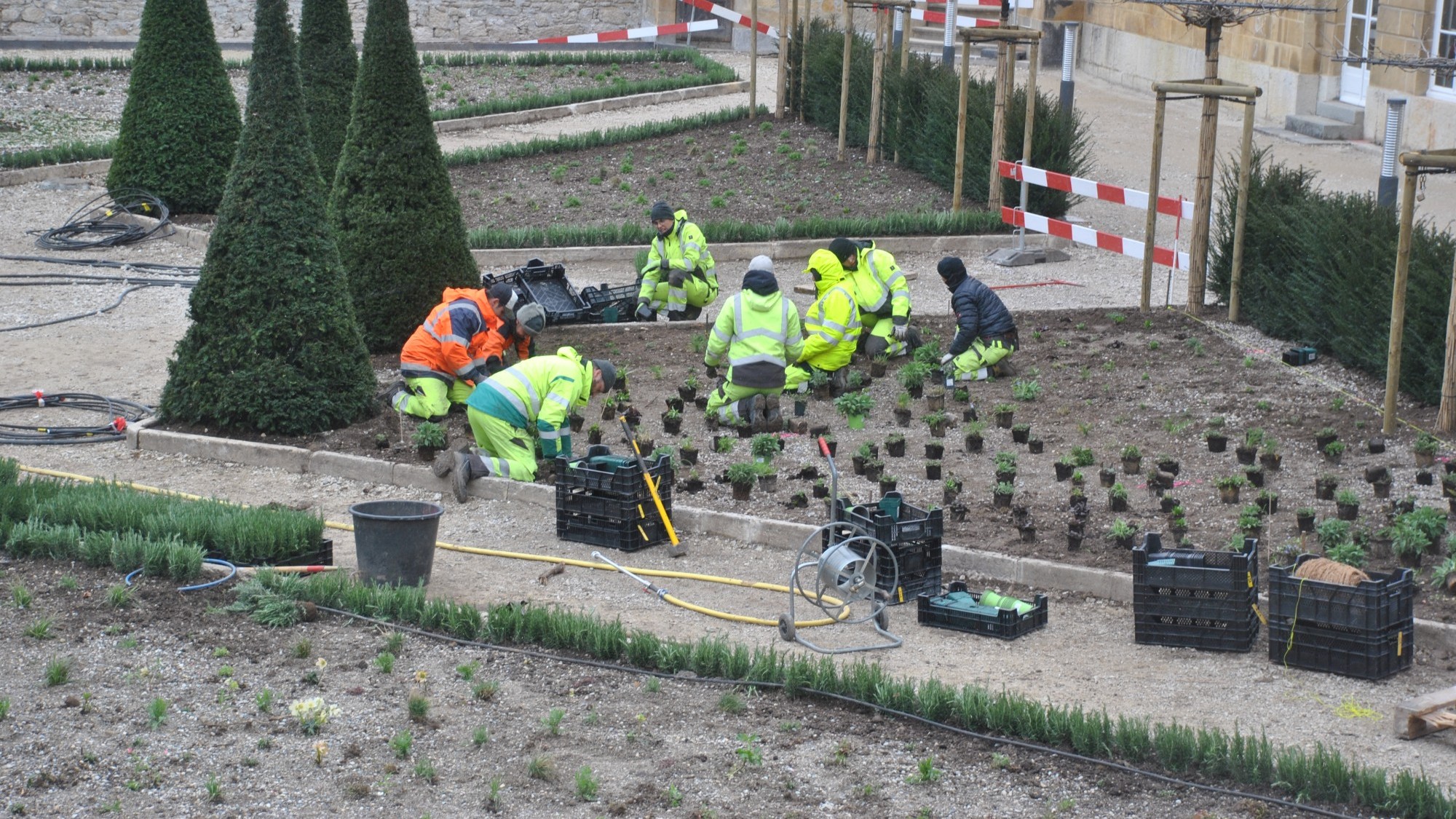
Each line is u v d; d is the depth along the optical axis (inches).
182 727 270.4
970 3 1151.6
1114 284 647.8
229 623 318.7
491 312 478.3
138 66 774.5
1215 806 245.8
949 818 243.1
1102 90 1104.8
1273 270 547.2
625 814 244.2
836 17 1269.7
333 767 258.1
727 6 1334.9
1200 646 311.1
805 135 927.7
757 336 456.8
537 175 860.0
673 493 409.4
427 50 1273.4
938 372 506.9
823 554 323.9
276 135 460.4
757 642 319.6
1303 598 296.8
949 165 786.8
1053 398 485.1
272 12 457.4
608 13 1337.4
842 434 460.8
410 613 321.7
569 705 284.2
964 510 381.1
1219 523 373.4
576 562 367.2
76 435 462.9
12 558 353.7
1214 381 493.7
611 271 693.3
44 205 809.5
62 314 610.9
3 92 1056.8
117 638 308.7
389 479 428.5
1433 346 444.5
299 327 459.2
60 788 247.9
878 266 528.4
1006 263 681.0
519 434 417.4
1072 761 261.6
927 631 326.3
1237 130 924.6
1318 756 248.7
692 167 870.4
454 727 274.5
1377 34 858.1
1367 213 508.4
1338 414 454.3
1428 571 336.2
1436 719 266.2
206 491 422.0
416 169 545.6
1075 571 344.8
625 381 503.5
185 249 730.8
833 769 259.1
